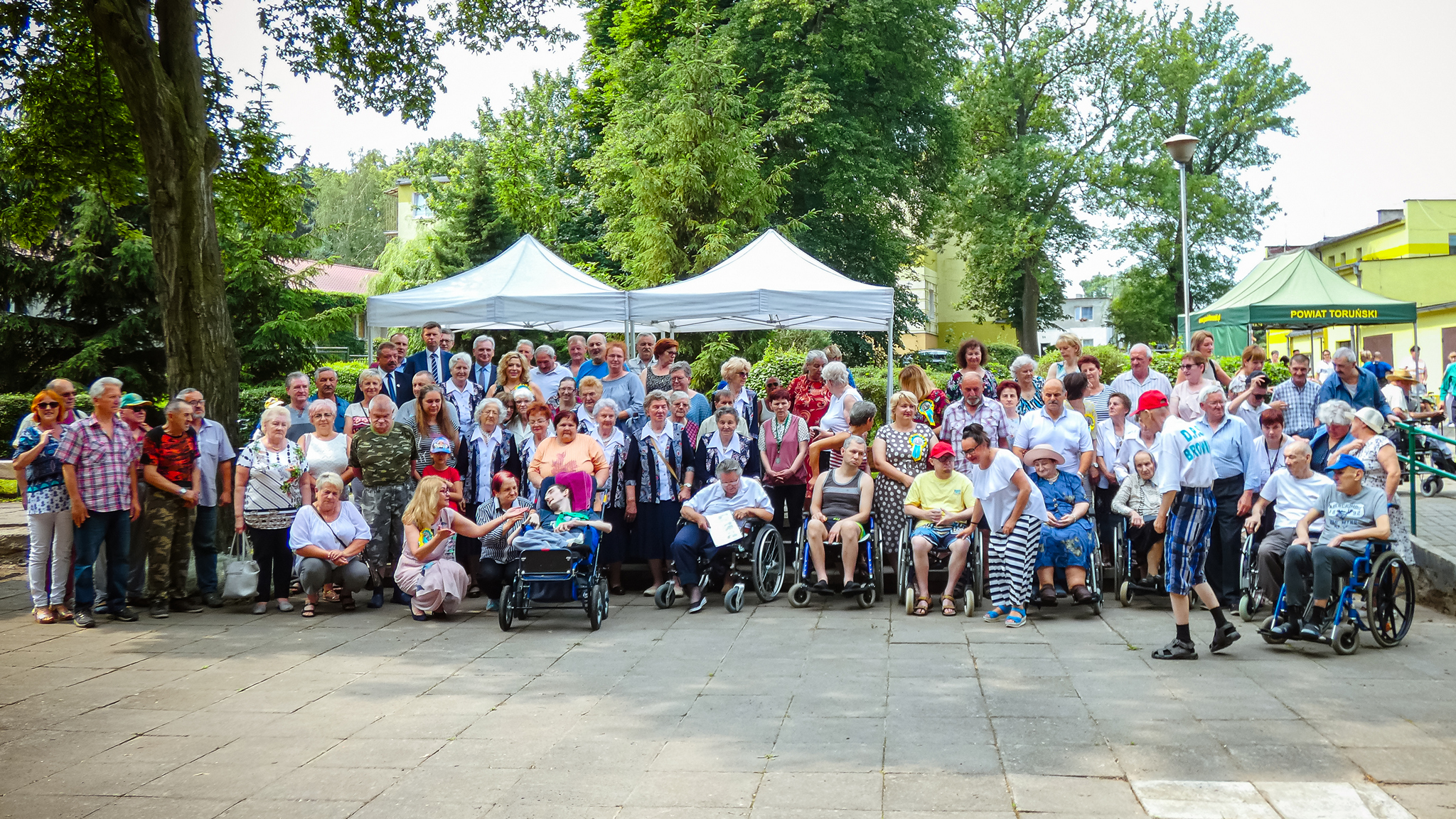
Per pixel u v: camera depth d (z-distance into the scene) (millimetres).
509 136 33781
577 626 8156
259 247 20922
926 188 31078
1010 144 38938
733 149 21906
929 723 5418
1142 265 42094
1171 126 40688
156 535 8734
